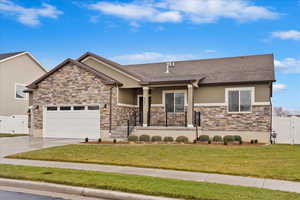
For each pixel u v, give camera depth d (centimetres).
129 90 2083
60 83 2016
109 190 685
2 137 2067
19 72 2988
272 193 643
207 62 2245
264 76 1745
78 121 1953
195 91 1891
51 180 769
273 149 1303
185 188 681
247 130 1756
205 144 1500
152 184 719
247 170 902
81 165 1013
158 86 1900
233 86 1800
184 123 1909
